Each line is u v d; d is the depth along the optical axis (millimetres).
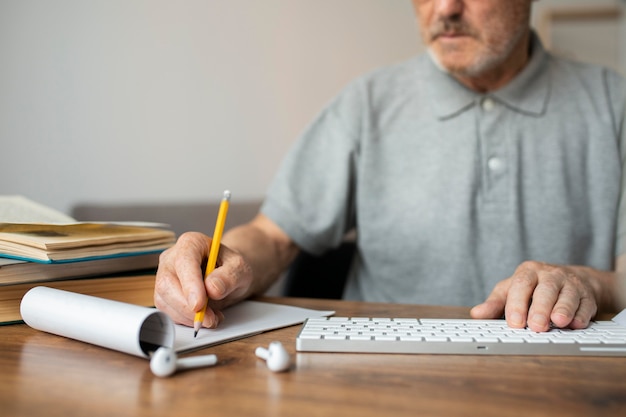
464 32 1149
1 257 722
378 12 1912
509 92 1247
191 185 1996
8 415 415
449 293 1251
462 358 563
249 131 1974
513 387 481
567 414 426
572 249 1238
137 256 826
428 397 456
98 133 1999
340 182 1322
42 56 1999
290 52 1949
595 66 1323
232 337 631
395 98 1355
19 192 2053
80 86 1994
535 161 1240
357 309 836
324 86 1951
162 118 1983
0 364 536
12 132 2037
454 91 1282
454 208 1247
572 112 1263
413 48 1910
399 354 575
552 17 1903
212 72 1965
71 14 1979
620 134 1262
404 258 1287
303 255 1334
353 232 1476
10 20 2002
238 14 1948
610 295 814
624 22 1866
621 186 1240
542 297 669
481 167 1246
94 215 1560
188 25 1958
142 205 1583
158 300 685
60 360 550
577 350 577
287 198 1290
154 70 1973
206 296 655
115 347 560
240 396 455
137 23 1966
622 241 1188
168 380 493
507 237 1226
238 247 1108
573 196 1246
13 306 693
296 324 714
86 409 427
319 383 487
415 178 1291
